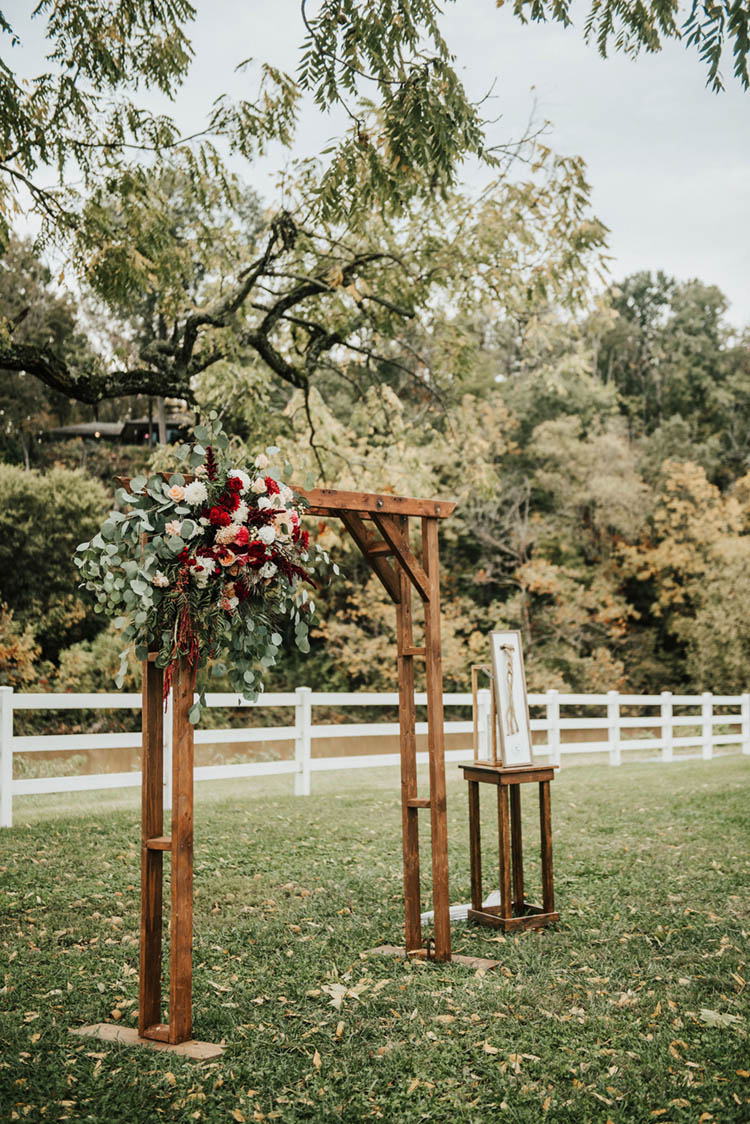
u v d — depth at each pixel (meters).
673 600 29.73
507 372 33.16
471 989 4.82
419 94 6.75
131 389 9.64
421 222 11.85
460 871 7.77
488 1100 3.64
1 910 6.34
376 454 14.62
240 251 11.85
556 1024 4.35
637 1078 3.78
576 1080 3.78
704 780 12.91
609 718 15.32
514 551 28.50
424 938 5.85
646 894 6.83
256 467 4.62
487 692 14.37
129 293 9.88
